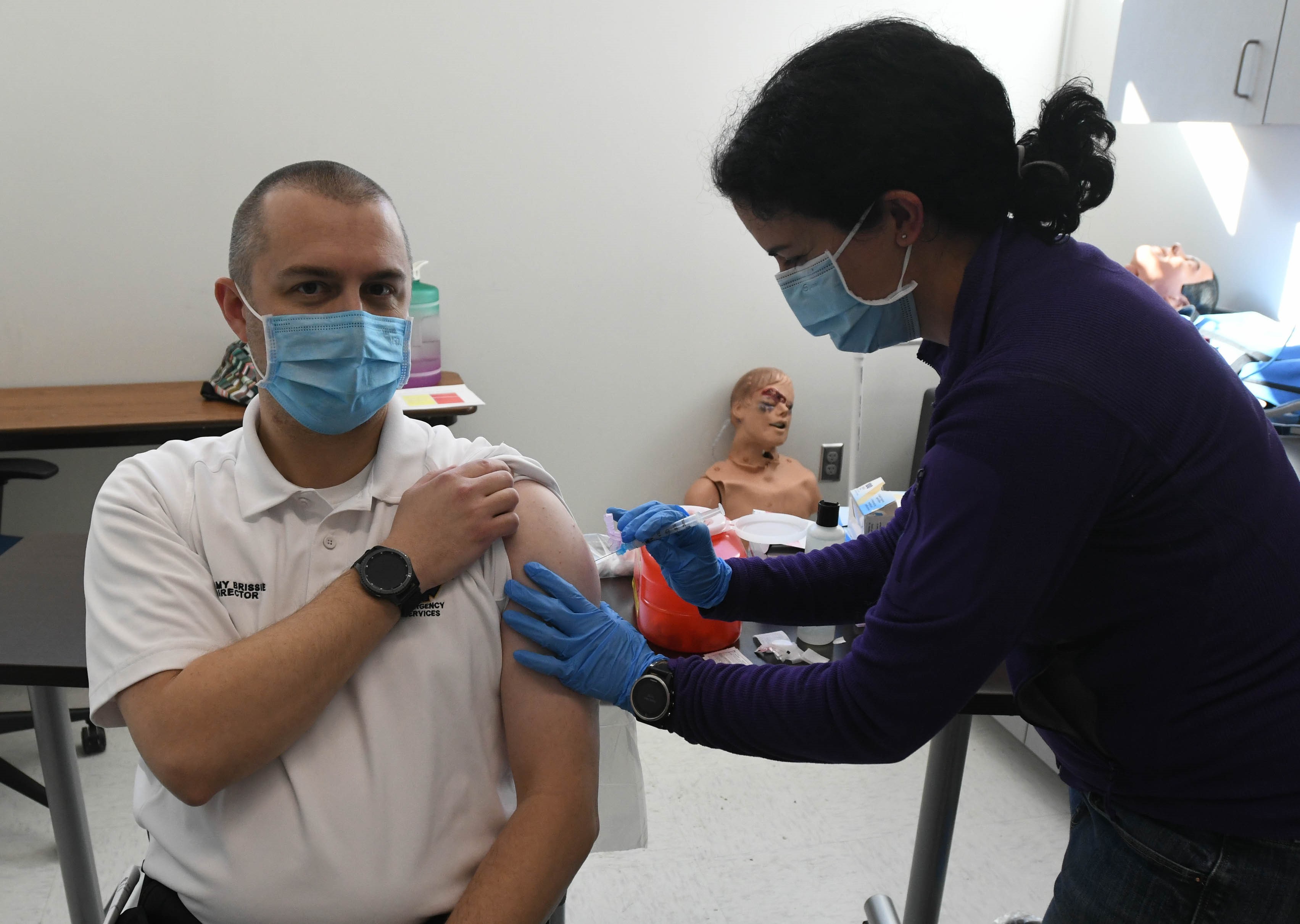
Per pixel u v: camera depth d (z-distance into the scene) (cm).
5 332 256
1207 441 82
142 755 91
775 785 231
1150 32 267
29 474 217
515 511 110
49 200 250
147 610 96
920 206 87
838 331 103
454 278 286
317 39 258
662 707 101
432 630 100
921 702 87
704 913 190
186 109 254
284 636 92
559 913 119
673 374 315
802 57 90
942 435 85
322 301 101
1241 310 287
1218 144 286
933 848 157
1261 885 88
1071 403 78
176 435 236
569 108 282
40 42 240
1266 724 85
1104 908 98
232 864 94
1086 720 93
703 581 123
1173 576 84
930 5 303
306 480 109
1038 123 93
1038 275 86
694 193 299
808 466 338
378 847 95
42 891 187
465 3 266
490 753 105
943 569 83
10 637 128
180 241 262
